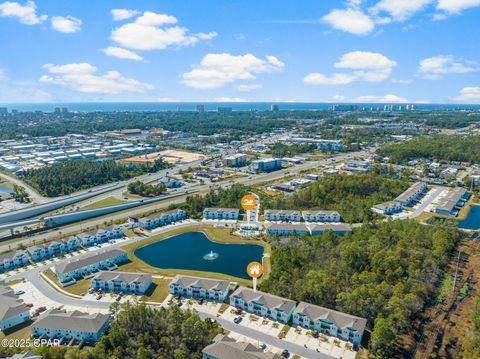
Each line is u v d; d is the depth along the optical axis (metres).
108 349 108.00
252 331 123.25
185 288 145.88
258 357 100.44
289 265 157.88
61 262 169.62
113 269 169.25
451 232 189.62
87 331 116.56
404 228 192.12
